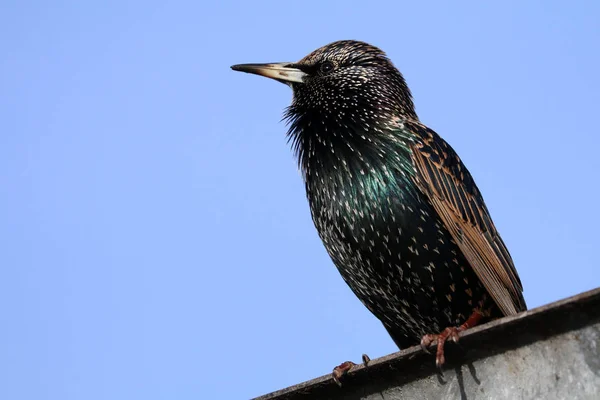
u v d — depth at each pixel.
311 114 12.09
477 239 11.30
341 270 11.52
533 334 6.80
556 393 6.66
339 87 12.32
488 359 7.12
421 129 11.57
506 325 6.82
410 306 11.19
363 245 11.01
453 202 11.20
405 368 7.51
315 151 11.55
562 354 6.70
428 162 11.17
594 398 6.47
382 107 12.00
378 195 10.95
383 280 11.12
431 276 10.88
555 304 6.50
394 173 11.01
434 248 10.86
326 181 11.27
